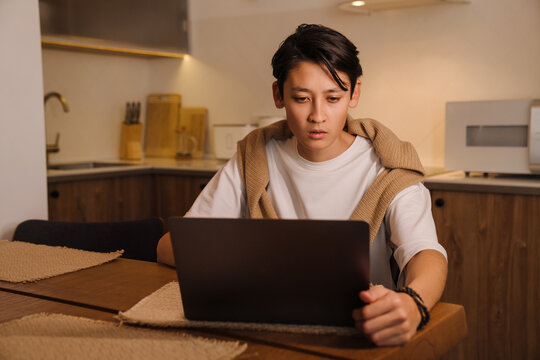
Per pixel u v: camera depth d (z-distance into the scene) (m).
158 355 0.80
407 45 2.93
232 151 3.38
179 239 0.87
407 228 1.14
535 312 2.18
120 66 3.70
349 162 1.31
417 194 1.24
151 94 3.87
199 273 0.88
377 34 3.02
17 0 1.85
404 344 0.82
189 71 3.74
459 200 2.32
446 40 2.82
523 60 2.63
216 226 0.85
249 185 1.38
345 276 0.84
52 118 3.32
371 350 0.81
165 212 3.19
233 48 3.54
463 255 2.33
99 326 0.93
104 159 3.61
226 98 3.60
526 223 2.18
